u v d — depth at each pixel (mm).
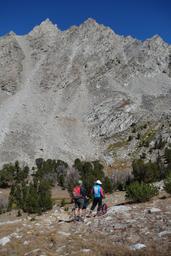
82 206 16812
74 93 141250
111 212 16984
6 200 42812
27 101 131375
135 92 139125
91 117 119500
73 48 174750
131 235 12836
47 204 32719
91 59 164125
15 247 13281
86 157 91562
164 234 12328
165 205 17312
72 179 55312
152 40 177375
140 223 14188
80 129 112688
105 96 134375
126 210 17031
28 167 76250
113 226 14305
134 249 11336
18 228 16875
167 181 23734
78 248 12133
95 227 14664
